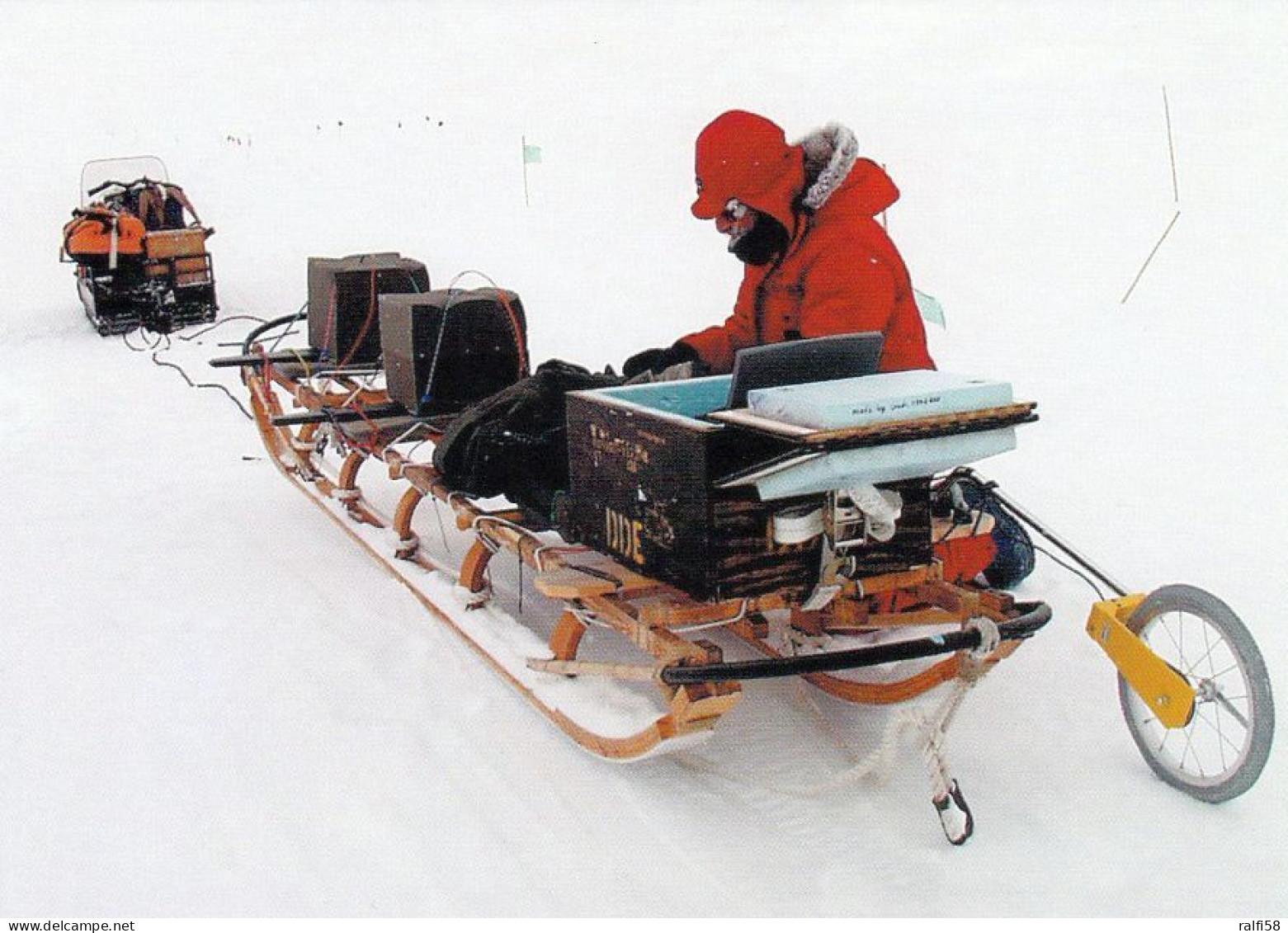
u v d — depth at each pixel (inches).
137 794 110.3
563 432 136.7
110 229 351.3
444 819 106.6
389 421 164.7
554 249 392.2
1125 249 326.6
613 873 98.8
